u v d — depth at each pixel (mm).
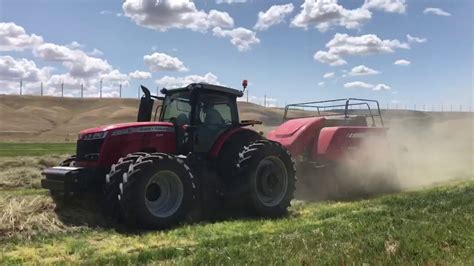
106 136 8891
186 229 8250
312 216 9492
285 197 10172
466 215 8430
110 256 6570
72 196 8922
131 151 9070
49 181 8820
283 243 6691
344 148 12664
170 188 8773
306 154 12656
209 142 9844
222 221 9203
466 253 6066
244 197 9641
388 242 6633
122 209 8211
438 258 5887
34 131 108125
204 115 9875
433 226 7500
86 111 149000
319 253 6027
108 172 8875
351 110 14195
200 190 9484
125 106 154000
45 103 153500
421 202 10383
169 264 5816
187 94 10000
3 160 19984
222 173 9945
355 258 5766
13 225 7824
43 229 7910
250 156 9719
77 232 7930
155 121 10461
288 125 13219
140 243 7398
